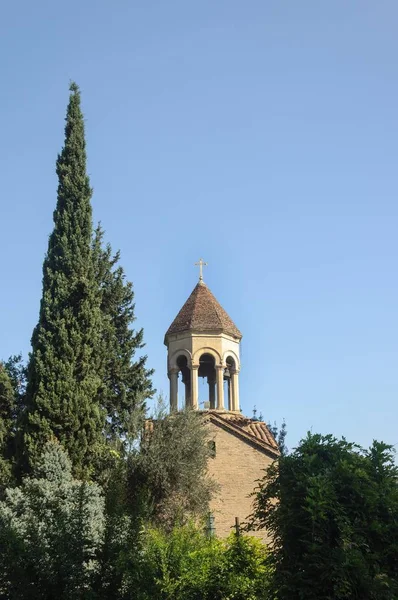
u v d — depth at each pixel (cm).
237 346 4294
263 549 2155
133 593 1686
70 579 1620
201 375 4425
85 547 1706
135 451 3372
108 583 1662
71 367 3316
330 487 1583
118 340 4109
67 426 3200
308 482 1599
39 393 3228
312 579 1536
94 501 2775
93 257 3759
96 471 3203
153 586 1806
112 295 4144
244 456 3825
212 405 4372
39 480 2894
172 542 2069
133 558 1703
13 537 1667
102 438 3306
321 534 1560
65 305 3475
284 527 1616
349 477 1619
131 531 1739
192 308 4269
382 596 1492
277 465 1758
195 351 4138
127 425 3628
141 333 4128
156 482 3281
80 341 3397
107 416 3812
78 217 3697
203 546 2206
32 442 3134
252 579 2056
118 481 1964
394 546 1552
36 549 1659
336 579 1491
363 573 1504
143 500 1888
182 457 3388
